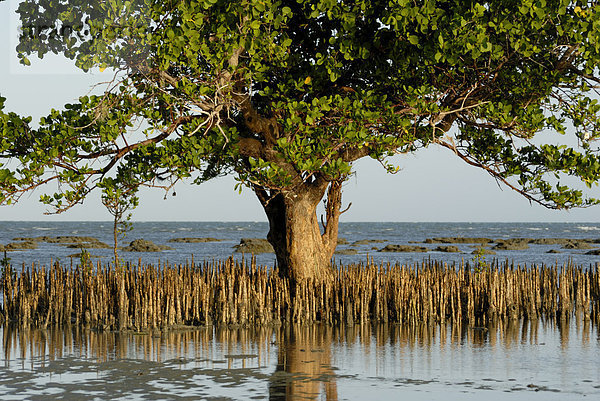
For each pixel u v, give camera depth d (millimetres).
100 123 17141
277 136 18906
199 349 14922
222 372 12586
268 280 20062
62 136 16703
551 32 17547
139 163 17266
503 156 21125
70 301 18547
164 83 17047
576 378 12188
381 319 19344
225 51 16062
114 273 19188
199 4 15312
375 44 17578
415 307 18969
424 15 16062
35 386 11391
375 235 121750
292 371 12703
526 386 11547
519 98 18703
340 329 18031
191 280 19172
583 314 20297
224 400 10547
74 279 19281
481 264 21438
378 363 13508
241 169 18234
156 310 17516
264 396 10820
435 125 18859
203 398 10648
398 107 19078
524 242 77750
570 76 18672
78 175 16625
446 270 20766
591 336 17078
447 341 16219
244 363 13430
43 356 14023
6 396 10719
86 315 18031
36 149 16438
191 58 15992
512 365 13344
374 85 19750
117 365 13156
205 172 20766
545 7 15680
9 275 19250
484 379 12086
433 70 18062
